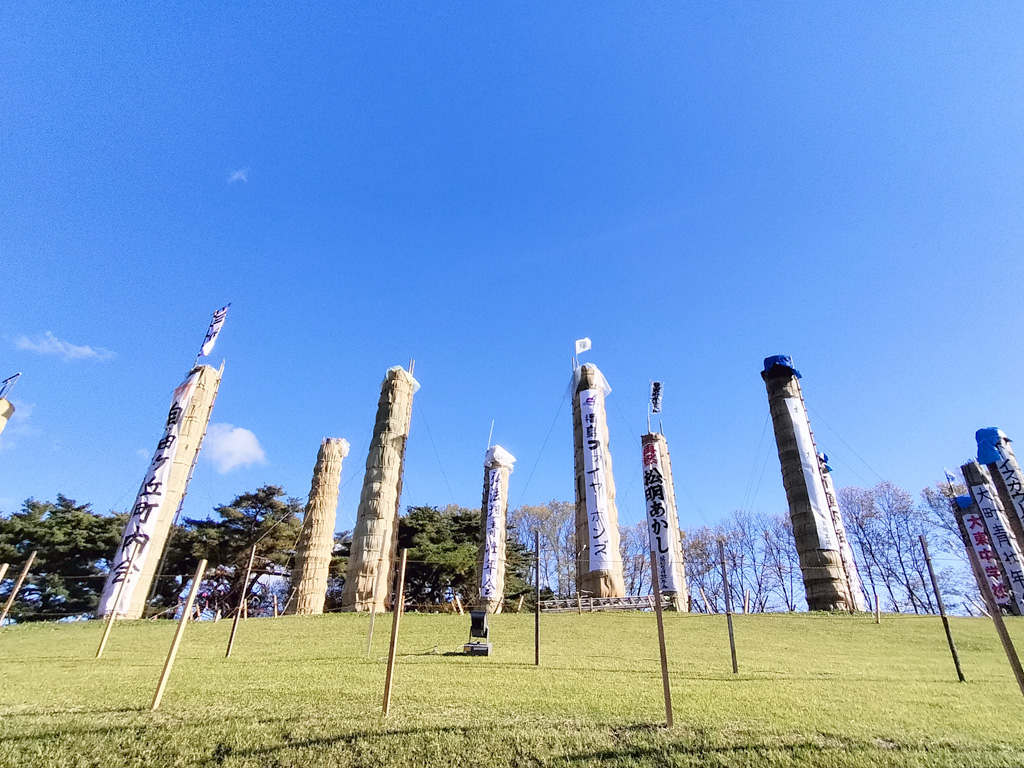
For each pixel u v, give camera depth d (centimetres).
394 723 820
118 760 701
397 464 3738
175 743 746
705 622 2434
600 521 3241
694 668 1420
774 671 1392
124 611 2839
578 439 3566
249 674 1290
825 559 3084
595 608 2972
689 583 5588
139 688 1091
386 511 3559
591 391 3638
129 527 3072
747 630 2222
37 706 920
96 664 1486
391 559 3488
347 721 830
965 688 1184
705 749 714
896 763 666
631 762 688
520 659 1573
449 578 4875
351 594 3300
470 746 737
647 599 2961
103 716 852
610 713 893
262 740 755
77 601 4184
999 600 3089
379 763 697
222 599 4575
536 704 957
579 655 1659
